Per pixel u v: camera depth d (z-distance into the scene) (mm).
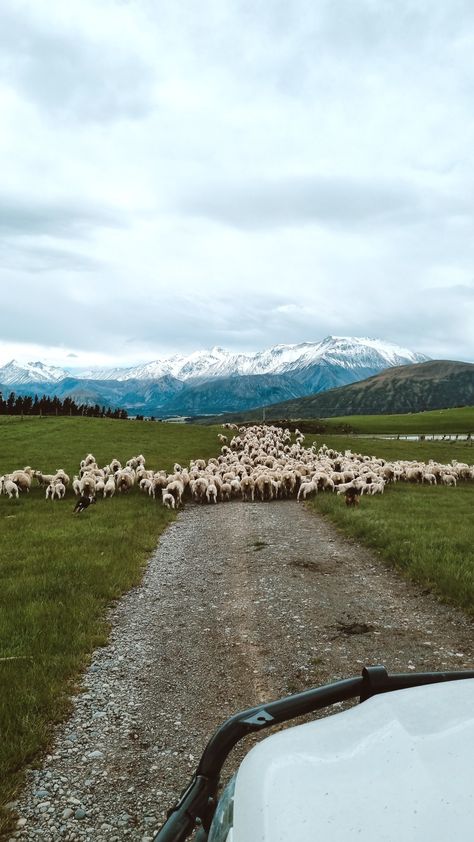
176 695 6648
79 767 5152
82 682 7047
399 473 34250
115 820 4398
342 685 2592
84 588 10766
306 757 1785
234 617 9516
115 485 28422
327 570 12594
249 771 1812
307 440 66188
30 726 5664
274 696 6492
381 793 1509
